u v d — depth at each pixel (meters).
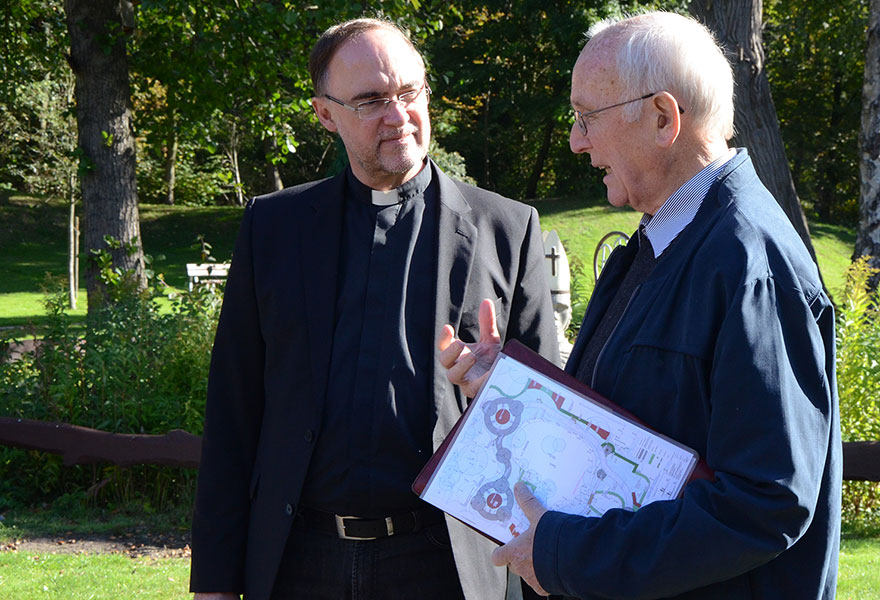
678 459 1.42
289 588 2.17
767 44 31.77
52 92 17.30
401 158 2.22
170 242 26.89
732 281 1.38
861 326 6.37
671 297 1.47
